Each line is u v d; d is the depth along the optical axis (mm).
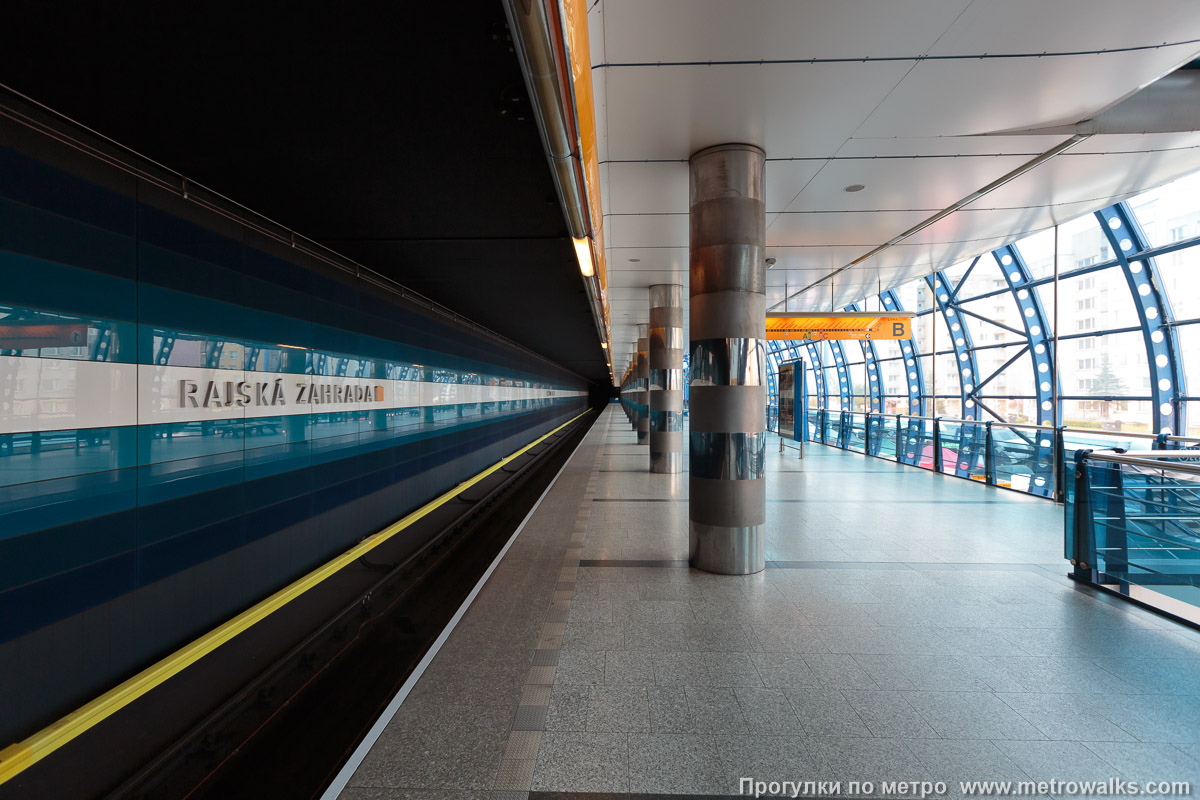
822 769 2252
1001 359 12570
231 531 3594
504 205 3668
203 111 2396
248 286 3812
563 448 21422
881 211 6773
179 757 2820
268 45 1907
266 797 2754
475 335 10320
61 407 2475
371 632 4727
